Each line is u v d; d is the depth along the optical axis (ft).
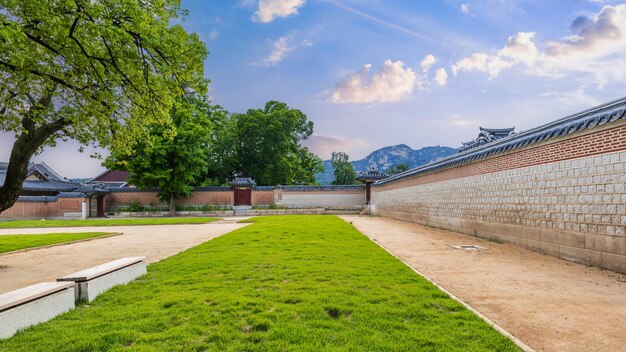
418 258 28.25
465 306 14.88
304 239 37.76
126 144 37.83
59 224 79.77
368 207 115.65
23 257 32.78
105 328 12.83
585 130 26.18
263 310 14.34
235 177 133.59
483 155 41.42
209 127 119.85
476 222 44.29
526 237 33.53
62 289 15.03
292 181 154.92
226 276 20.71
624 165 23.06
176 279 20.42
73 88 29.30
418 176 68.59
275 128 138.72
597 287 19.10
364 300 15.60
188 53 32.81
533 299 16.79
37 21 24.90
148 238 48.85
